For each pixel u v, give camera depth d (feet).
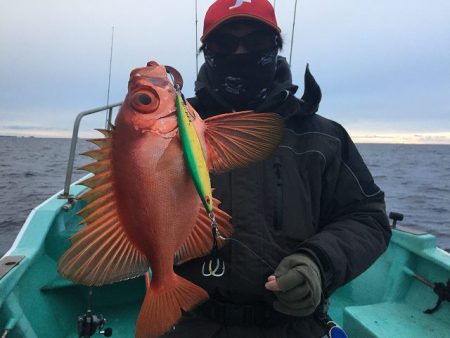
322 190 5.82
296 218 5.42
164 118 3.71
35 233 9.05
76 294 9.78
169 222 3.84
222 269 5.30
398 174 127.75
